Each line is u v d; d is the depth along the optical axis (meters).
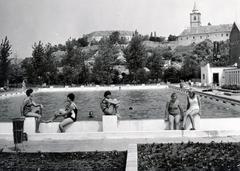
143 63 91.44
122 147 11.03
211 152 9.63
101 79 83.12
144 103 37.09
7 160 9.43
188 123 13.56
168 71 88.12
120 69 108.75
